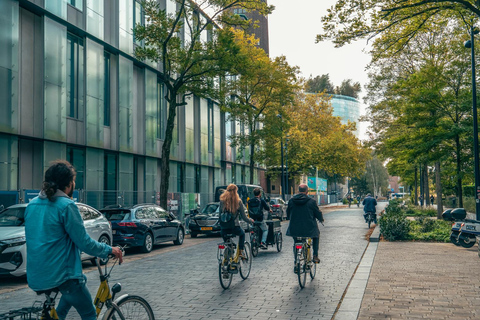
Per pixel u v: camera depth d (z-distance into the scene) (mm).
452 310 6086
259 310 6324
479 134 20594
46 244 3307
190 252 13930
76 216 3373
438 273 9102
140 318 4051
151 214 15609
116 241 13984
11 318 2881
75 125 19250
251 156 35188
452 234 14312
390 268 9789
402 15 15523
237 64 19766
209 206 21188
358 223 26609
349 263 10742
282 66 34781
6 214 10617
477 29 18609
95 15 20578
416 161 22875
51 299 3357
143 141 24859
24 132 16500
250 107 34094
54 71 17875
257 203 12070
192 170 32406
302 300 6926
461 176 21531
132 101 23703
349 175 54844
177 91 20781
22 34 16625
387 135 38406
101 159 20969
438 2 15242
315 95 57719
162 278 9188
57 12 18078
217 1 19312
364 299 6773
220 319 5875
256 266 10523
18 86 16156
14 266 9203
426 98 21781
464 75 22547
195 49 19594
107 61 22016
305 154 50656
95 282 8953
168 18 19469
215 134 37250
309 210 8211
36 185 17172
